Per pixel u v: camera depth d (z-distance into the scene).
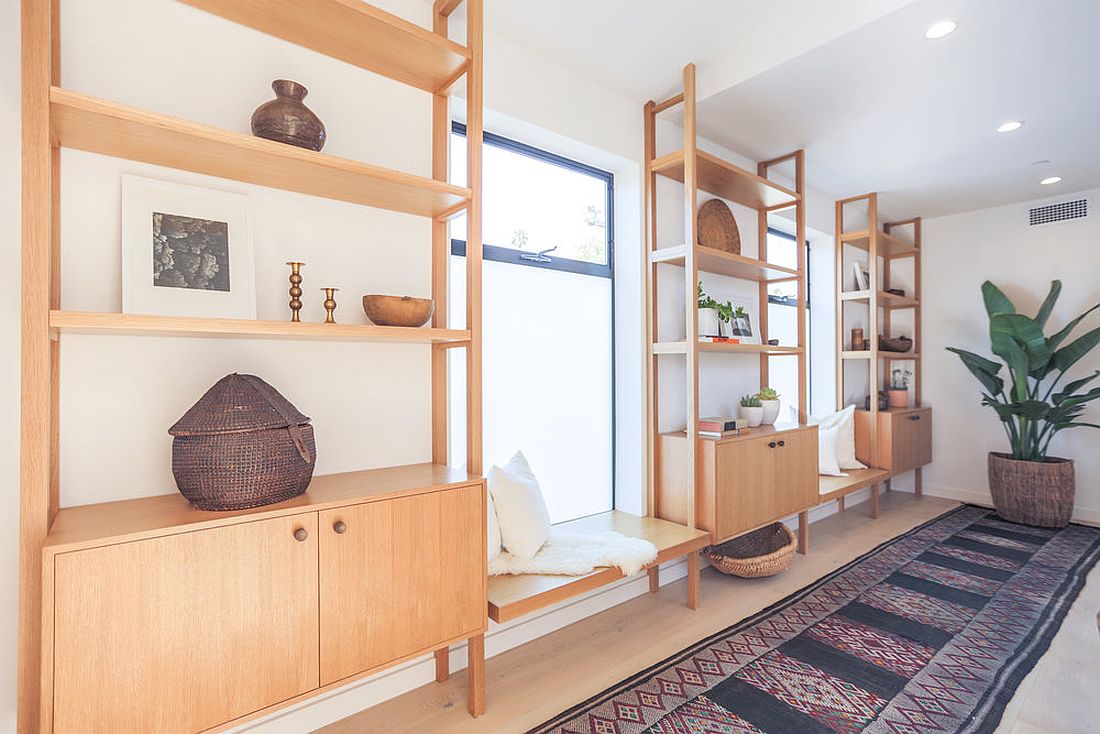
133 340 1.46
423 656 1.96
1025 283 4.36
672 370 3.00
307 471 1.46
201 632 1.21
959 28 2.07
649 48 2.41
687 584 2.88
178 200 1.51
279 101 1.50
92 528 1.18
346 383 1.85
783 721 1.75
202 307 1.51
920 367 4.89
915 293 4.87
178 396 1.53
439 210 1.97
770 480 2.92
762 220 3.61
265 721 1.64
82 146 1.36
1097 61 2.30
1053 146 3.25
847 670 2.05
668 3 2.11
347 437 1.85
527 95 2.36
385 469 1.89
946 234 4.77
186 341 1.54
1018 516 3.95
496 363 2.47
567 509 2.75
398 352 1.97
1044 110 2.78
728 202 3.41
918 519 4.07
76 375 1.39
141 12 1.49
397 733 1.71
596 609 2.53
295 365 1.74
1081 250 4.11
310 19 1.61
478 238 1.81
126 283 1.41
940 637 2.29
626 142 2.78
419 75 1.94
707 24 2.27
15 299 1.25
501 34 2.26
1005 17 2.00
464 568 1.66
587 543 2.28
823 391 4.63
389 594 1.50
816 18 2.18
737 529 2.71
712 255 2.74
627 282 2.89
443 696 1.90
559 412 2.72
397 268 1.97
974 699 1.86
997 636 2.30
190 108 1.56
